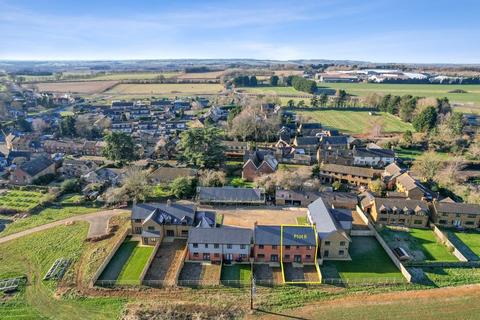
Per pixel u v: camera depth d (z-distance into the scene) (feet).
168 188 341.41
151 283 199.62
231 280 203.62
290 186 320.09
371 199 295.48
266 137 529.04
